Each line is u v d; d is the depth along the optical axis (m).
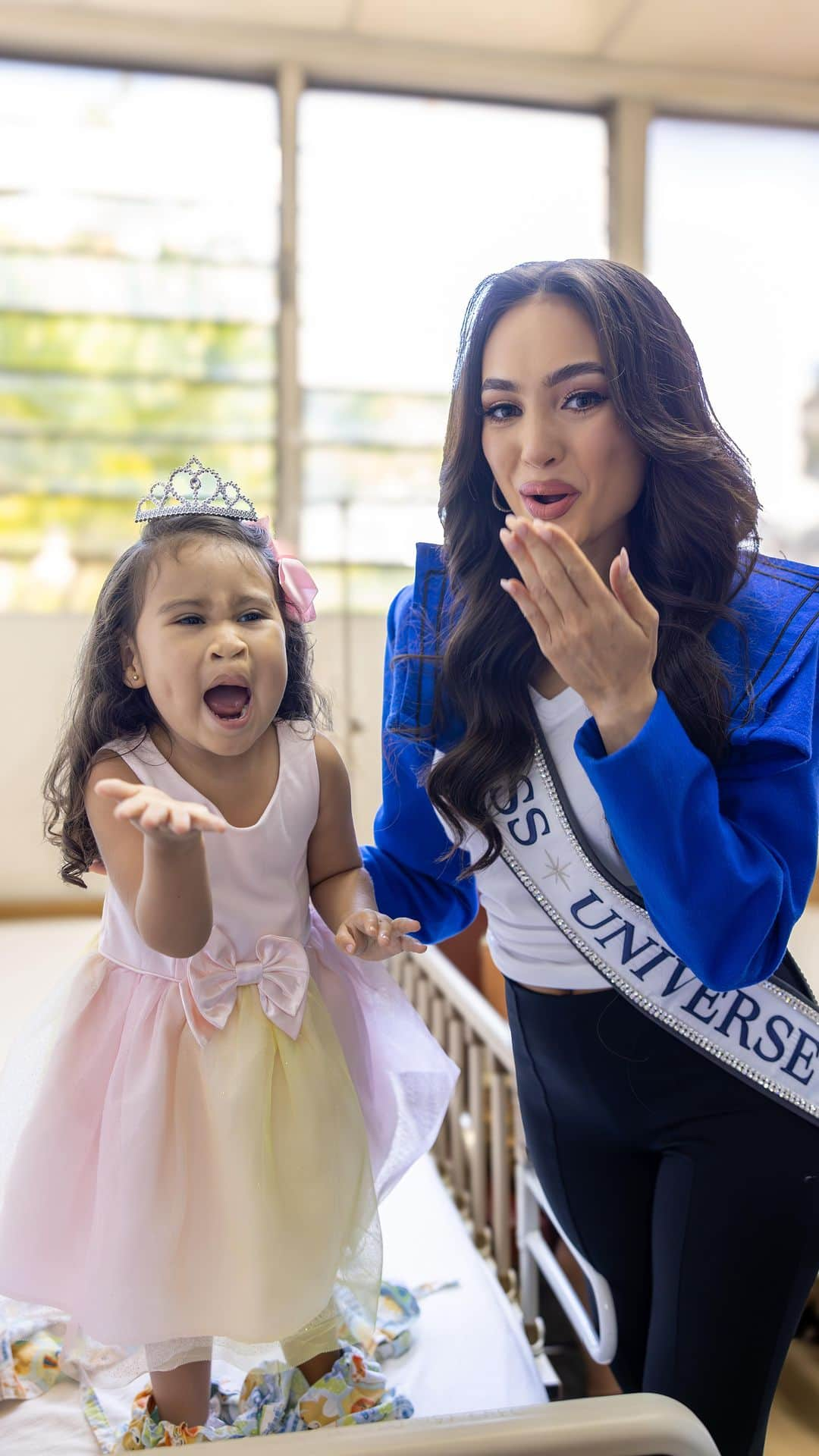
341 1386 0.93
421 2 2.97
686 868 0.80
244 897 0.85
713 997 0.92
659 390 0.89
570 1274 1.79
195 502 0.87
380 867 1.06
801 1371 1.69
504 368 0.90
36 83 3.13
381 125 3.32
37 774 3.18
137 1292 0.77
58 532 3.20
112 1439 0.98
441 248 3.37
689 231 3.45
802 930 2.33
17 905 3.15
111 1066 0.84
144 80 3.18
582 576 0.76
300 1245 0.79
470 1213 1.91
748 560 0.95
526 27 3.11
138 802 0.68
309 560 3.33
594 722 0.83
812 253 3.50
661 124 3.44
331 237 3.30
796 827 0.86
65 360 3.19
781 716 0.84
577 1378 1.72
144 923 0.74
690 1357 0.94
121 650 0.84
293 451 3.30
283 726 0.90
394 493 3.37
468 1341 1.22
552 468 0.89
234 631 0.79
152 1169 0.79
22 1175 0.82
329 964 0.92
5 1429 1.01
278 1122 0.81
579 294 0.88
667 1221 0.96
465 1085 2.00
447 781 0.94
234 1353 0.87
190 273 3.23
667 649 0.88
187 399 3.25
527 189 3.41
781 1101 0.93
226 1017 0.82
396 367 3.36
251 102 3.24
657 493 0.90
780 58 3.29
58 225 3.16
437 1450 0.68
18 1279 0.82
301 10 3.01
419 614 1.04
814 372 3.49
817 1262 0.95
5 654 3.16
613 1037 0.96
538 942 0.99
